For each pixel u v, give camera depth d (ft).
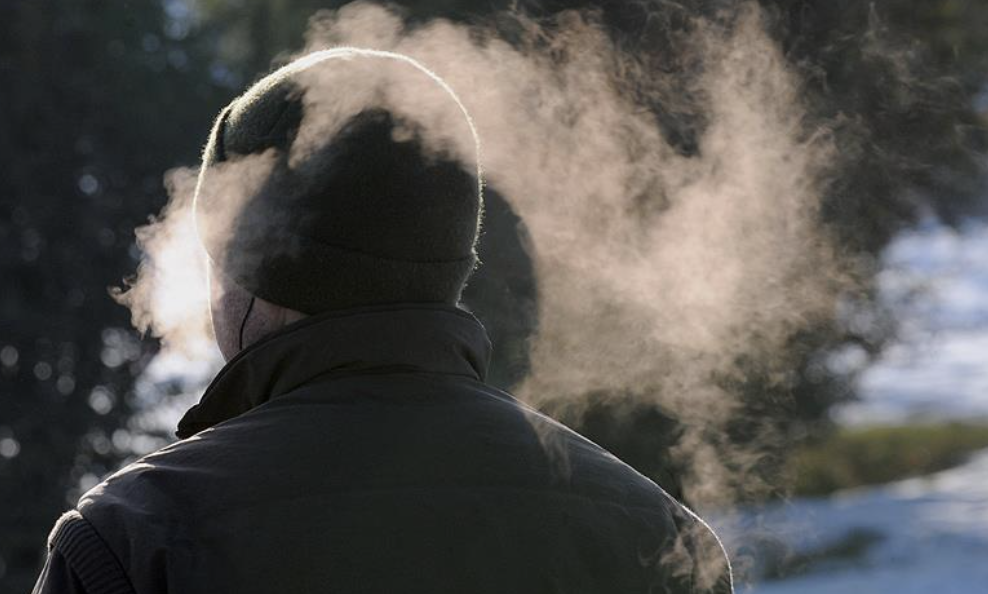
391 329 13.03
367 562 12.14
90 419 106.32
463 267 13.50
